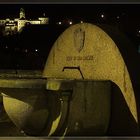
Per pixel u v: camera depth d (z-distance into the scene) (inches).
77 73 294.4
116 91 251.0
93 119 249.6
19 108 260.7
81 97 245.8
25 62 1072.2
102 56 265.6
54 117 248.8
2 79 260.1
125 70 243.6
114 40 254.5
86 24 284.4
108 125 256.2
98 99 250.7
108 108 254.2
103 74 263.9
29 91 252.2
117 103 250.5
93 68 275.1
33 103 254.4
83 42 287.3
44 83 247.6
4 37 2363.4
